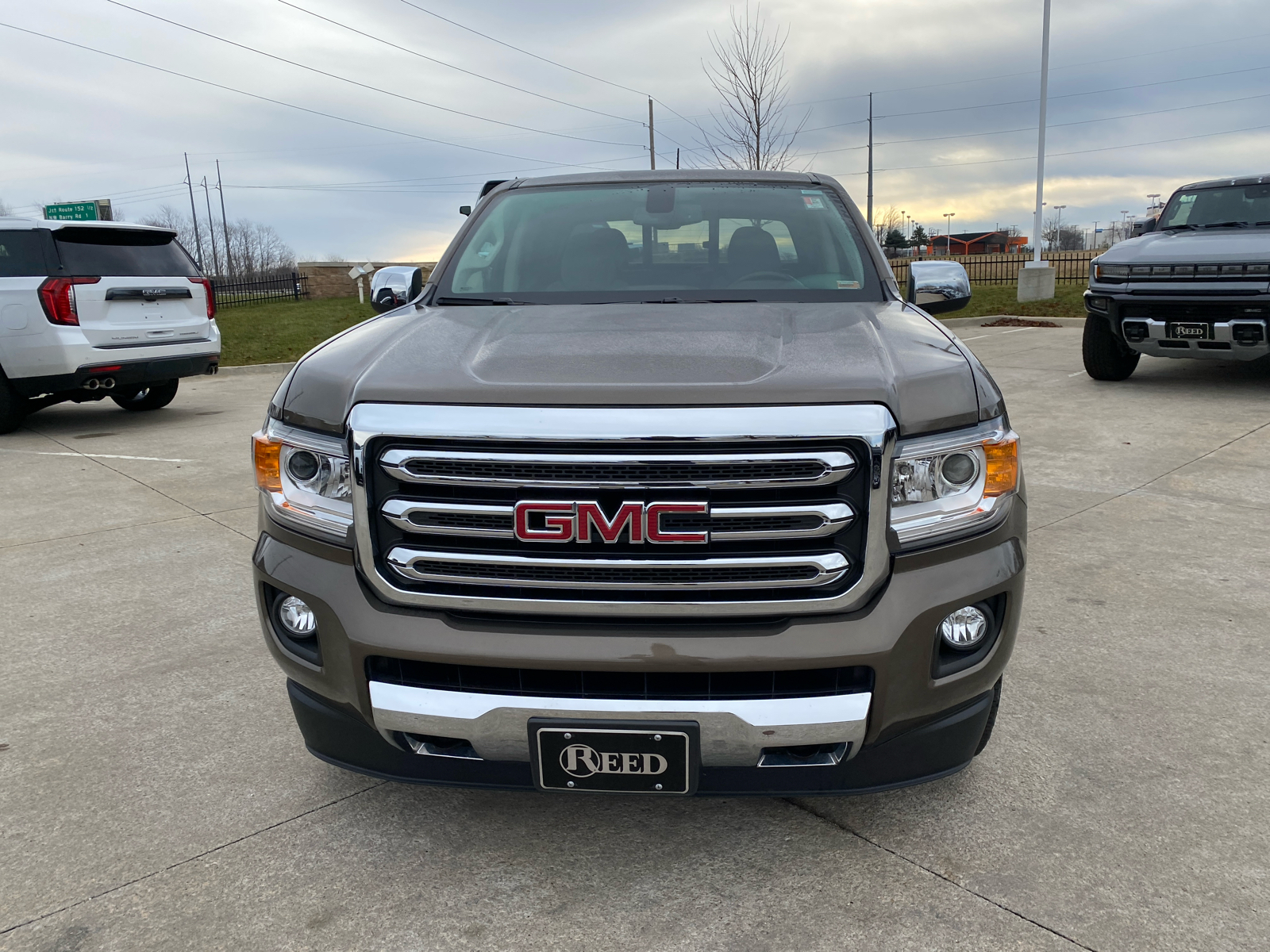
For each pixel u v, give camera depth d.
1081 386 8.98
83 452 7.25
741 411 1.85
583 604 1.91
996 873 2.18
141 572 4.41
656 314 2.59
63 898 2.15
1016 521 2.13
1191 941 1.96
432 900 2.13
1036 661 3.32
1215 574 4.15
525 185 3.60
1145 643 3.45
